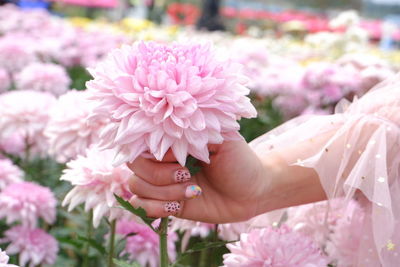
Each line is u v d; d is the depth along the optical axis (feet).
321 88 8.77
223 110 2.95
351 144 3.54
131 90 2.97
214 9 26.37
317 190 3.58
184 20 28.27
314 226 3.95
